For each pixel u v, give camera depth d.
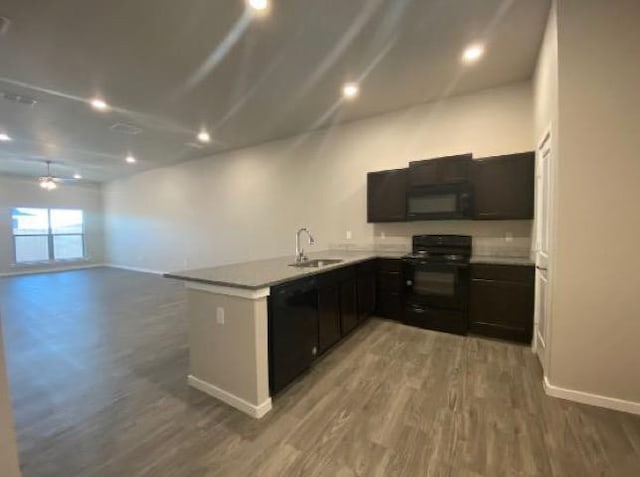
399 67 3.02
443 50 2.73
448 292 3.41
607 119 1.95
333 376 2.50
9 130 4.54
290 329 2.29
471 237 3.74
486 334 3.29
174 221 7.40
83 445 1.74
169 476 1.52
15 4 2.01
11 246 8.02
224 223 6.39
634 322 1.96
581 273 2.06
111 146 5.55
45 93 3.36
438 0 2.11
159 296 5.43
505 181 3.29
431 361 2.75
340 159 4.72
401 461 1.60
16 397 2.24
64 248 8.95
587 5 1.95
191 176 6.92
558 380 2.15
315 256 3.81
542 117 2.69
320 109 4.05
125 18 2.20
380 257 3.94
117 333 3.57
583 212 2.04
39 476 1.53
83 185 9.20
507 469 1.54
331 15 2.23
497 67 3.06
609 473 1.50
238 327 2.07
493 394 2.20
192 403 2.15
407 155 4.12
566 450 1.65
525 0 2.12
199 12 2.15
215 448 1.71
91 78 3.05
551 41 2.23
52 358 2.90
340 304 3.06
